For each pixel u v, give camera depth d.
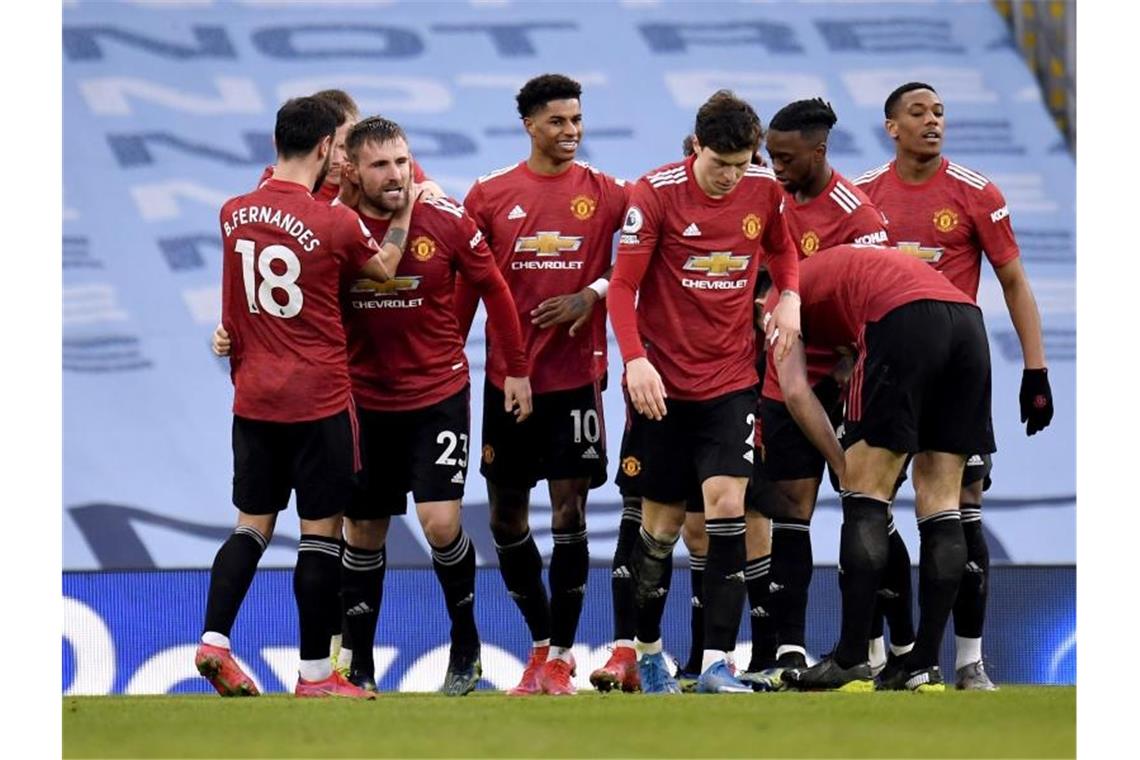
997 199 25.14
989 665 31.23
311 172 21.52
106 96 43.81
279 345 21.22
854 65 45.59
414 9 45.66
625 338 22.00
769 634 24.38
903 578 24.03
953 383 20.95
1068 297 42.62
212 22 45.06
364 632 23.64
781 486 23.98
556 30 45.53
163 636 30.42
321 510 21.28
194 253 42.28
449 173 43.59
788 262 22.67
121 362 40.44
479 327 39.75
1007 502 39.34
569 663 24.17
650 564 23.12
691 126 44.50
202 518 38.69
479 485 37.50
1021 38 46.19
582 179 24.75
